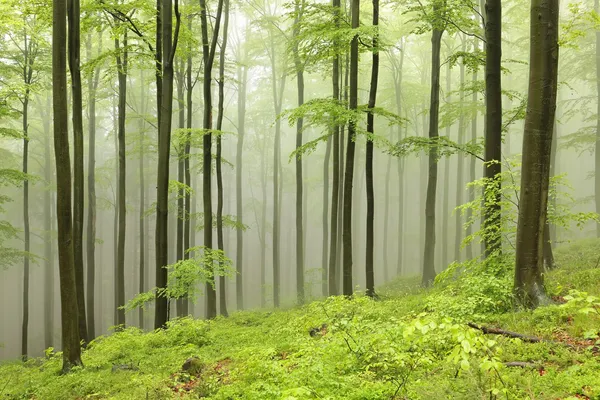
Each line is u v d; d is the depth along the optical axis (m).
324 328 9.04
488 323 6.65
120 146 16.47
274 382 5.49
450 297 8.02
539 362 4.79
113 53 11.86
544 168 7.03
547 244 11.61
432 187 15.33
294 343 7.84
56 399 7.43
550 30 6.86
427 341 5.63
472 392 3.88
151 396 6.33
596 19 8.59
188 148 18.25
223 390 5.92
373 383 4.81
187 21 16.44
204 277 12.24
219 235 17.25
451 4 12.15
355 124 10.73
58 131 8.49
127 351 9.95
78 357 9.09
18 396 8.12
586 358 4.75
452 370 4.69
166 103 11.96
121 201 16.72
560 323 6.06
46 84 18.81
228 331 11.55
